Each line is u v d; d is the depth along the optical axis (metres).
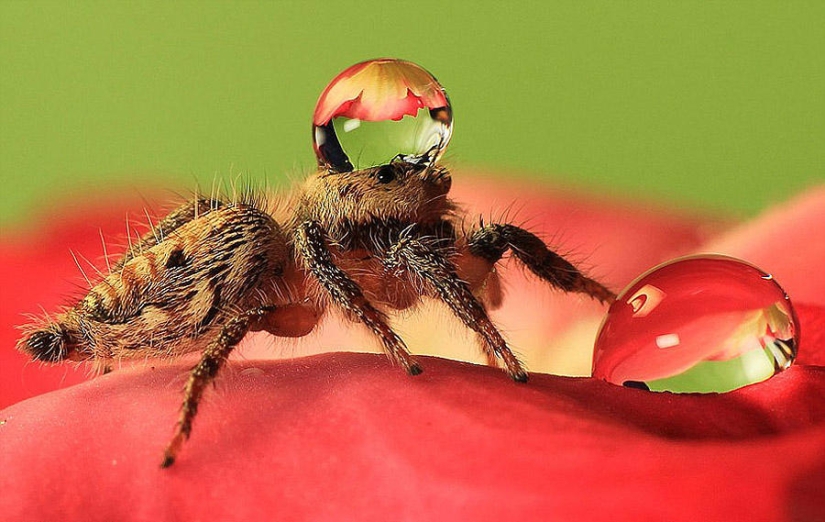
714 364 0.05
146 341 0.05
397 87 0.05
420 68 0.05
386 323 0.05
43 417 0.05
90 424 0.05
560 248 0.06
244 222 0.05
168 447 0.05
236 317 0.05
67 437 0.05
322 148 0.05
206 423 0.05
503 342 0.05
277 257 0.05
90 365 0.05
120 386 0.05
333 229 0.05
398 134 0.05
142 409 0.05
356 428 0.05
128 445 0.05
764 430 0.05
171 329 0.05
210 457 0.05
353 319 0.05
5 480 0.05
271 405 0.05
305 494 0.05
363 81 0.05
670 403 0.05
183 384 0.05
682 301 0.05
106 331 0.05
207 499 0.05
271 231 0.05
